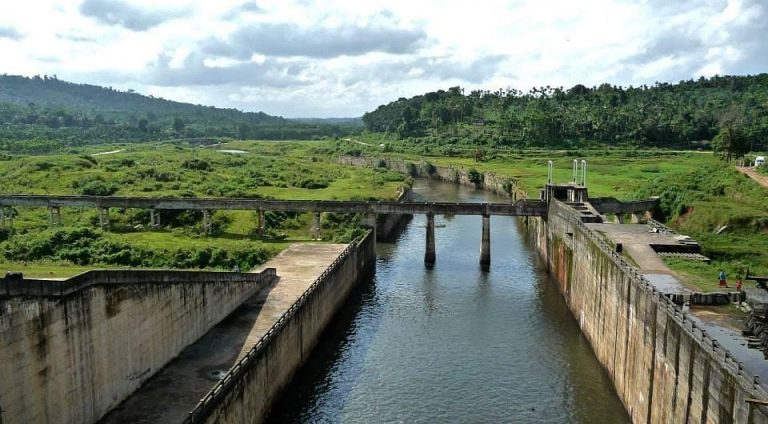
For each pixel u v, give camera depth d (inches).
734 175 4992.6
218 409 1763.0
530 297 3833.7
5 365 1422.2
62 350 1603.1
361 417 2314.2
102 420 1768.0
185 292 2255.2
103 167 6953.7
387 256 4916.3
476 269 4500.5
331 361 2824.8
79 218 4808.1
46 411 1552.7
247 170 7854.3
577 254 3464.6
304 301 2748.5
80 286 1663.4
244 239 4429.1
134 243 3971.5
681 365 1803.6
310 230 4938.5
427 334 3164.4
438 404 2417.6
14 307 1444.4
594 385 2596.0
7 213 4837.6
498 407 2394.2
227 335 2426.2
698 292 2329.0
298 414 2331.4
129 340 1904.5
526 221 6117.1
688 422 1747.0
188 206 4633.4
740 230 4001.0
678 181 5251.0
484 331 3213.6
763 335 1809.8
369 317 3432.6
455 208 4562.0
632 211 4734.3
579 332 3221.0
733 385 1467.8
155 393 1932.8
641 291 2201.0
